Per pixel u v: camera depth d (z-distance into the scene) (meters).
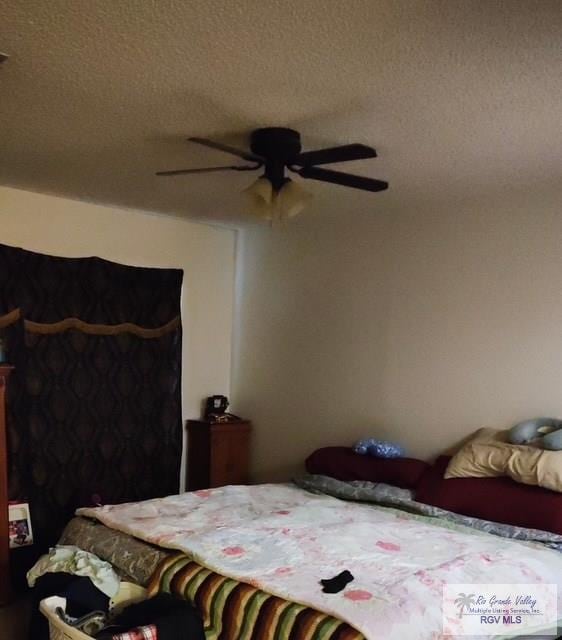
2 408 3.39
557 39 1.87
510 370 3.54
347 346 4.34
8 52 2.02
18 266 3.82
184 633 2.04
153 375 4.41
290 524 2.88
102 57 2.05
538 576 2.45
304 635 1.90
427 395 3.89
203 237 4.83
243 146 2.91
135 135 2.80
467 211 3.76
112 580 2.47
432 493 3.37
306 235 4.62
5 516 3.40
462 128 2.61
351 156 2.46
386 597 2.04
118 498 4.21
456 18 1.76
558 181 3.31
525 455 3.11
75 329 4.05
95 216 4.21
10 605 3.41
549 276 3.40
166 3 1.72
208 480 4.59
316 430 4.49
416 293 3.98
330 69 2.10
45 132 2.78
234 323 5.05
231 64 2.08
